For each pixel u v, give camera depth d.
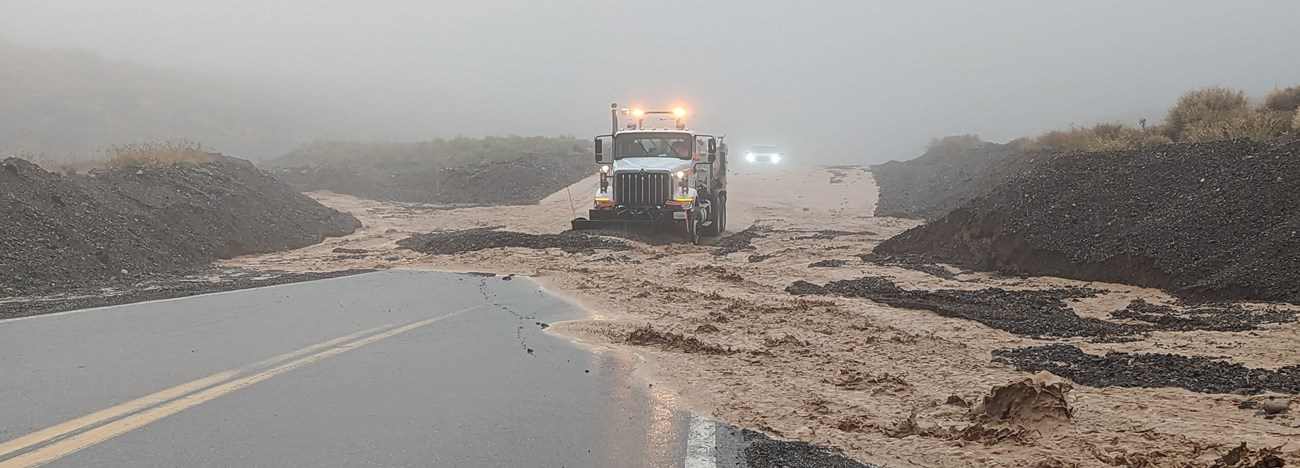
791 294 13.48
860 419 6.47
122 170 22.67
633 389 7.39
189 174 23.36
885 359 8.67
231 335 9.84
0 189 16.39
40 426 6.15
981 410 6.44
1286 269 11.47
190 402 6.85
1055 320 10.87
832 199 35.47
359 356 8.73
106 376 7.73
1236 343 9.03
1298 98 19.97
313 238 24.16
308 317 11.19
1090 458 5.41
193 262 18.47
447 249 19.97
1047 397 6.22
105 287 14.48
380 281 15.16
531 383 7.59
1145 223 14.36
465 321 10.88
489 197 37.34
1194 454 5.40
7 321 10.70
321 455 5.57
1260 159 14.69
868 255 19.00
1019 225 16.16
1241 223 13.04
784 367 8.27
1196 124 20.39
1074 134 28.42
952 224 18.25
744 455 5.62
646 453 5.66
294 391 7.26
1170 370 7.90
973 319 10.91
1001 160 32.72
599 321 10.83
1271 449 5.24
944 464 5.43
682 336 9.55
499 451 5.69
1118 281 13.62
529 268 16.73
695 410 6.74
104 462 5.37
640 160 22.88
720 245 22.56
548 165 42.59
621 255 18.58
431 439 5.94
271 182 27.52
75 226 16.72
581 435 6.06
